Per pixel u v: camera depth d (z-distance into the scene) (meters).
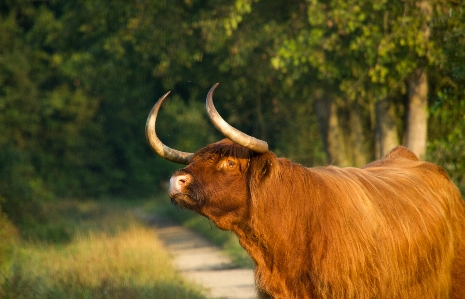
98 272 45.31
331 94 71.00
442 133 55.69
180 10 74.44
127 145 159.12
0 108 120.62
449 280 26.12
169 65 81.75
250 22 72.00
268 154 23.47
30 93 127.38
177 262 56.28
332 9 58.75
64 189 140.50
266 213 23.59
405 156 29.41
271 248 23.86
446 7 48.69
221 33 70.44
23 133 132.25
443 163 46.91
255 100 94.31
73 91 144.88
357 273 22.98
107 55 86.19
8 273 42.81
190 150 131.12
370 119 83.75
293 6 70.19
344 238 23.06
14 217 73.38
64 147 144.12
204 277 48.50
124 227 79.38
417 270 24.67
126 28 75.06
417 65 54.00
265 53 75.75
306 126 96.44
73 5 88.44
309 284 23.48
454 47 44.38
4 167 77.94
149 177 159.38
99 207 119.00
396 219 24.33
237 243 61.91
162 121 146.75
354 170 25.55
